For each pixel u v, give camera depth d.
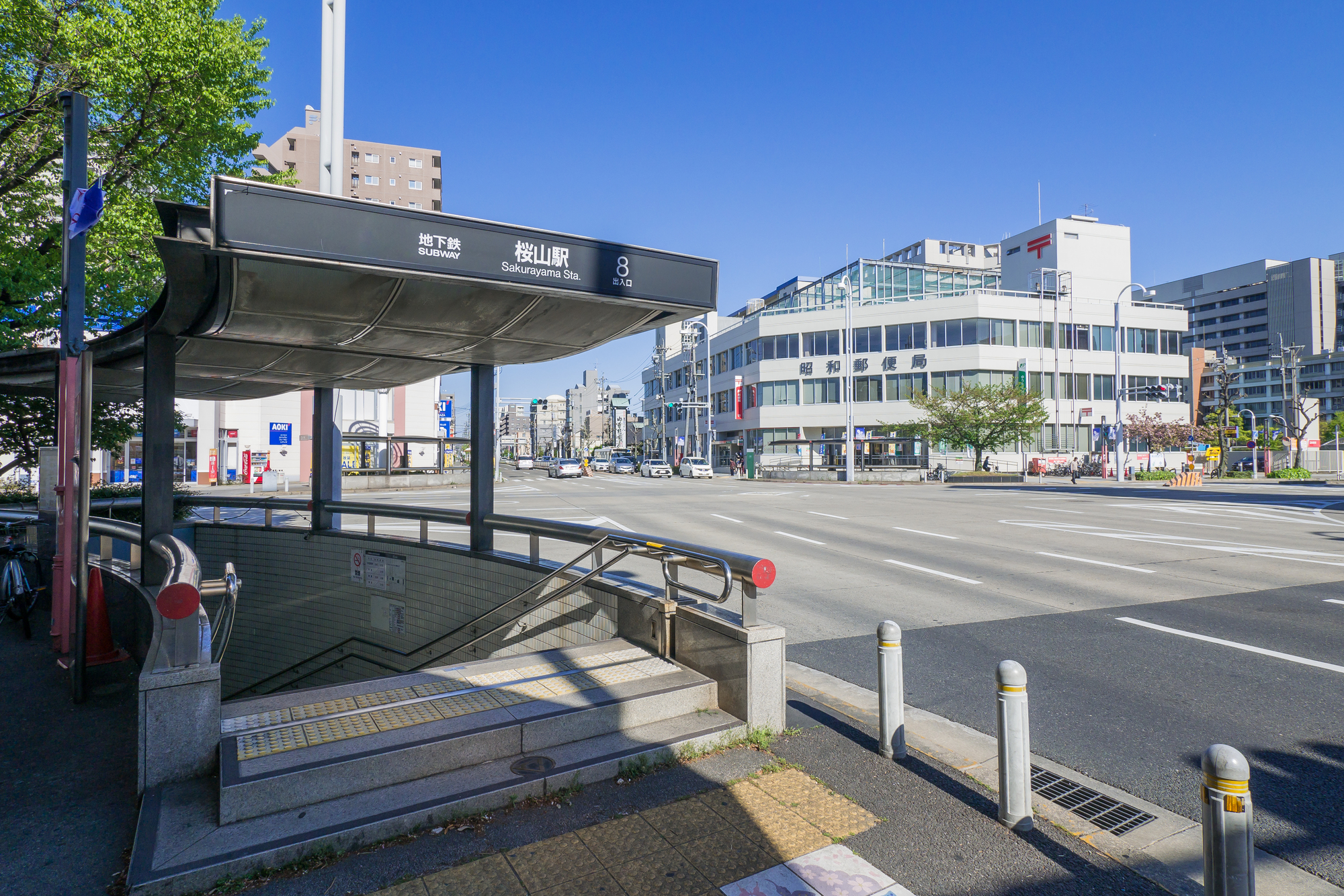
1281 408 109.38
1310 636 7.18
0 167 12.73
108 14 12.43
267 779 3.34
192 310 5.54
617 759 3.96
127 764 4.19
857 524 18.00
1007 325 53.44
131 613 6.14
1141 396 56.62
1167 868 3.14
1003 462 52.56
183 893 2.90
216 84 13.62
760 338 61.03
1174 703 5.35
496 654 7.97
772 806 3.66
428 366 8.35
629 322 6.47
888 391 55.16
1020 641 7.11
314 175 85.69
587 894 2.92
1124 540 14.70
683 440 78.50
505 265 5.22
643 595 5.62
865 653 6.84
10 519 9.98
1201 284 128.50
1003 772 3.49
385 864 3.13
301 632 10.91
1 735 4.57
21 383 8.52
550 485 41.09
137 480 33.12
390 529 17.03
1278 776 4.14
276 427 35.84
